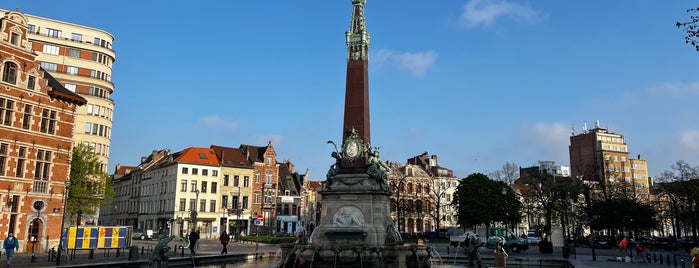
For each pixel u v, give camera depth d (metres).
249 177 101.06
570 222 101.00
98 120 83.62
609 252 58.66
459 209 86.19
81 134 81.19
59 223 48.56
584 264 36.59
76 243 37.44
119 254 40.47
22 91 46.31
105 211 127.94
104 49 86.19
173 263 35.47
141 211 107.19
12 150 45.09
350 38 38.75
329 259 31.92
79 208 62.25
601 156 137.38
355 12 39.31
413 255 32.88
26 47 47.09
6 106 44.97
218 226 95.88
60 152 49.31
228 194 98.12
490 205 82.88
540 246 54.81
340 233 33.50
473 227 87.81
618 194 84.19
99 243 38.66
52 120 49.06
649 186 144.38
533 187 91.50
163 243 26.95
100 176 66.38
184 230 92.56
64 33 84.00
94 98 83.38
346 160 36.03
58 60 81.75
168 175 97.75
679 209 82.94
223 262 40.22
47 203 47.59
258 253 45.38
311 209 113.88
